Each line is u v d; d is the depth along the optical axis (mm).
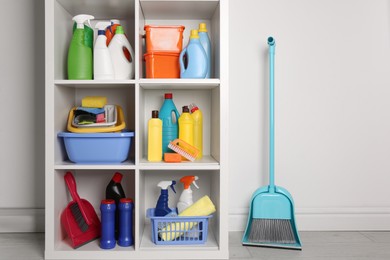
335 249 1546
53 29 1415
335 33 1810
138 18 1442
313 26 1808
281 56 1804
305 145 1814
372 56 1815
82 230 1482
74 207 1532
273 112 1669
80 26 1510
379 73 1815
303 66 1806
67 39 1607
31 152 1798
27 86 1791
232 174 1809
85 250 1417
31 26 1786
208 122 1782
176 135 1659
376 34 1815
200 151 1650
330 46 1810
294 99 1808
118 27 1551
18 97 1792
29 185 1798
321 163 1817
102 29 1570
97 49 1473
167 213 1602
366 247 1571
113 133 1455
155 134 1527
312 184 1818
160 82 1438
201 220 1479
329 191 1812
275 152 1812
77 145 1455
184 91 1780
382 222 1812
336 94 1813
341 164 1813
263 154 1810
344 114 1814
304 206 1818
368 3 1812
